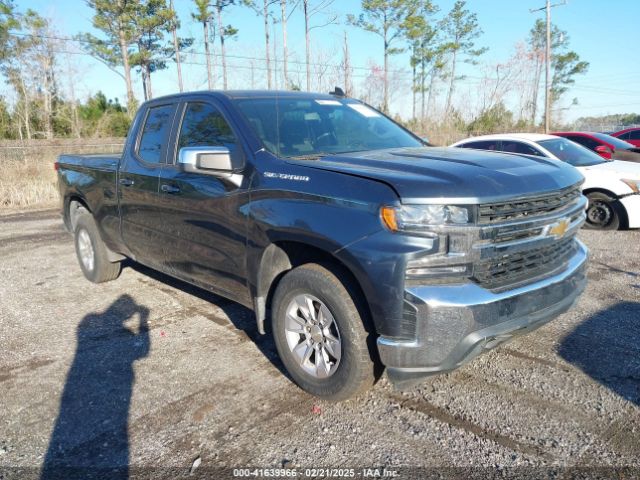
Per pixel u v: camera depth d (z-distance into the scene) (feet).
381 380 12.04
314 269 10.62
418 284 9.16
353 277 10.23
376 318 9.48
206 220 13.01
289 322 11.39
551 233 10.35
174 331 15.28
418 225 9.04
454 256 9.12
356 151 12.83
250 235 11.68
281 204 10.89
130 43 131.95
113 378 12.54
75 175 19.70
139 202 15.69
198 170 12.35
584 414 10.38
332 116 14.35
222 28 120.57
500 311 9.39
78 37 130.00
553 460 9.07
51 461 9.52
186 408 11.11
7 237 29.99
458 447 9.52
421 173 9.75
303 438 9.93
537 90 112.98
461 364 9.45
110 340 14.80
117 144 79.00
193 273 14.20
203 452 9.62
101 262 19.44
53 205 44.04
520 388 11.44
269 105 13.64
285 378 12.23
